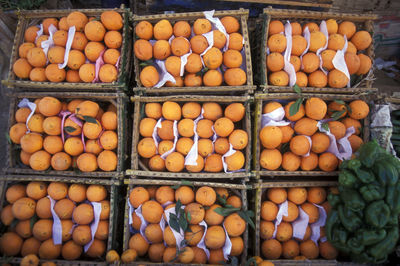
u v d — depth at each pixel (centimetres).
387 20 140
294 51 100
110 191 101
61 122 96
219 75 99
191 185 97
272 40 100
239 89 101
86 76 97
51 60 97
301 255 97
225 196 98
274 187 100
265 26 103
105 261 93
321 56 100
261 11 125
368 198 84
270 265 85
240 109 97
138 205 95
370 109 105
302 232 96
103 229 95
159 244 93
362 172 86
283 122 98
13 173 101
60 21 102
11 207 95
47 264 86
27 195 97
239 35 101
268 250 95
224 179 107
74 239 93
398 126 108
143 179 99
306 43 101
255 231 97
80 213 92
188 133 97
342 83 99
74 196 95
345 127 100
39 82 98
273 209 97
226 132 95
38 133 97
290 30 102
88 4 135
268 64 100
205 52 98
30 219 93
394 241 84
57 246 92
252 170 101
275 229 97
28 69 100
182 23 100
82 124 97
